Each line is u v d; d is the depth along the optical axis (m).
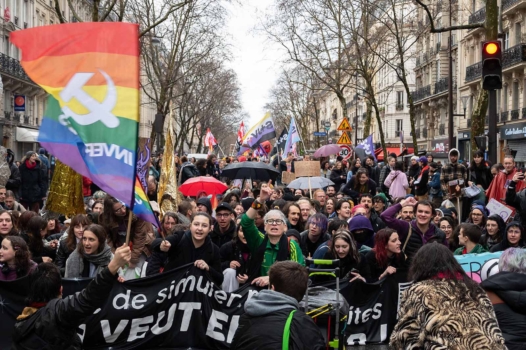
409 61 69.19
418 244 9.00
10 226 9.14
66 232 9.26
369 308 8.38
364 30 36.22
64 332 5.11
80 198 11.43
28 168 17.19
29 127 50.38
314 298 6.70
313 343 4.59
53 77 5.00
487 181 15.95
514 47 38.62
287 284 4.90
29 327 5.16
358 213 9.85
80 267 8.02
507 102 42.38
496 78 12.88
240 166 14.16
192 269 7.88
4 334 7.49
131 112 4.90
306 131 77.50
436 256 4.66
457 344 4.30
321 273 6.71
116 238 8.88
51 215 11.51
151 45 41.44
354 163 21.58
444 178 15.88
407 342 4.49
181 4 24.19
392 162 20.84
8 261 7.66
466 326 4.35
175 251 8.21
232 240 9.05
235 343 4.75
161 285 7.82
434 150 58.06
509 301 5.56
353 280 8.29
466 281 4.61
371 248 9.41
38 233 9.45
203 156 43.94
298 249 8.28
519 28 39.78
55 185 11.38
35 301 5.27
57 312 5.05
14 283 7.52
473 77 45.84
